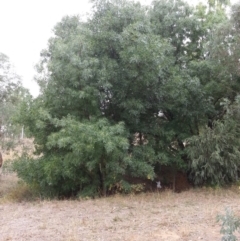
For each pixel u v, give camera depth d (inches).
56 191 509.7
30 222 325.7
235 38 459.2
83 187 492.1
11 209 400.8
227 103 473.4
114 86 459.2
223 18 549.0
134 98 464.4
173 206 382.6
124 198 433.7
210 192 463.2
